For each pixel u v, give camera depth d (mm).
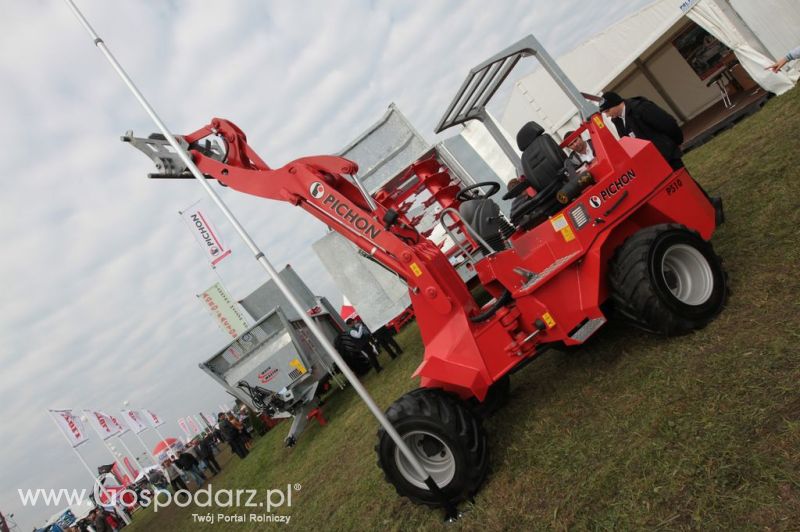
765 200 4699
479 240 3848
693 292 3529
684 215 3867
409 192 8164
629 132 4871
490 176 8875
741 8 10156
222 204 3463
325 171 3928
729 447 2307
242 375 9820
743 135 8180
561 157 3977
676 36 13867
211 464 16281
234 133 3973
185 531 8578
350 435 7070
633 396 3191
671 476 2381
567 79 3834
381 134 8070
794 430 2170
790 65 9930
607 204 3688
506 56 3861
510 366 3564
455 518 3275
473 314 3773
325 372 10797
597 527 2412
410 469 3469
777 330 2893
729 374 2785
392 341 10672
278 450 10320
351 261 10164
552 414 3645
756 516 1946
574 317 3629
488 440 3830
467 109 4742
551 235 3727
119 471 21609
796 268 3361
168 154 3846
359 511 4312
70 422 20328
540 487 2979
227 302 17938
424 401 3410
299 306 3336
